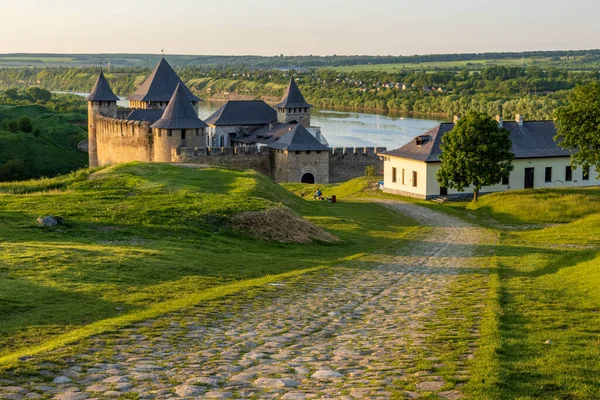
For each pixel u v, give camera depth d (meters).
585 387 11.81
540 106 185.62
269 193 51.41
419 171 69.50
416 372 13.05
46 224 31.86
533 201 56.81
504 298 20.45
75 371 13.16
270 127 120.69
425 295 21.95
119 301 19.31
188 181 51.50
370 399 11.56
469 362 13.45
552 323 16.84
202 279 23.42
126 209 37.38
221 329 16.91
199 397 11.84
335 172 104.81
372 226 47.28
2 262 22.91
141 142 104.12
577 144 55.31
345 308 19.88
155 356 14.36
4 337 15.52
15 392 11.77
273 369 13.60
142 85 130.75
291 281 24.27
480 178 60.62
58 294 19.50
